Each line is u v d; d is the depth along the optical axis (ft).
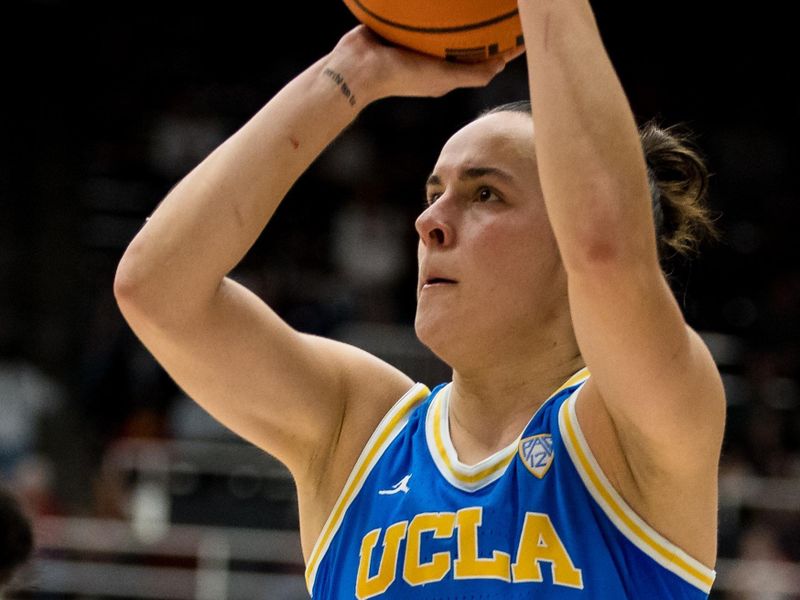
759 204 48.42
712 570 7.64
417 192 48.19
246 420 8.77
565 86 6.98
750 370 39.17
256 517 30.73
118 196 48.42
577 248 6.82
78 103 50.49
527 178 8.11
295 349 8.71
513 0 8.21
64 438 36.60
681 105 52.44
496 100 48.70
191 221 8.05
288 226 46.19
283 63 53.78
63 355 43.34
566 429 7.78
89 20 52.54
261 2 54.39
